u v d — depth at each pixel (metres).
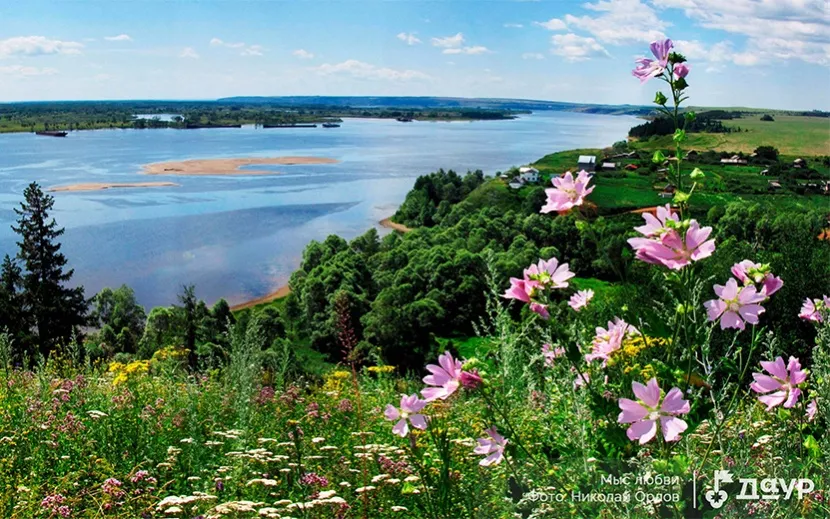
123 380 7.58
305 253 72.75
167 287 65.19
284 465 4.75
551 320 2.25
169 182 136.62
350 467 4.70
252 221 98.75
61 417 5.68
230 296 63.59
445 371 2.29
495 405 2.30
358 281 64.06
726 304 2.05
